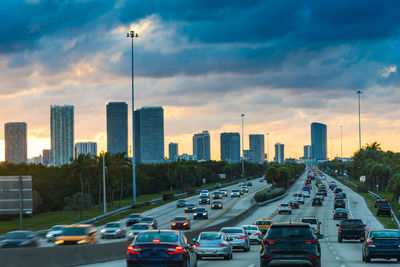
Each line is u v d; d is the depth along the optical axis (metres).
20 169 147.88
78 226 41.03
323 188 155.12
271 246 22.20
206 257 36.16
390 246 30.12
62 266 26.67
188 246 22.59
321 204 118.19
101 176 133.25
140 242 21.48
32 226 95.69
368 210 107.44
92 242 41.03
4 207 39.09
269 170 177.00
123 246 34.09
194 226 77.75
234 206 118.38
